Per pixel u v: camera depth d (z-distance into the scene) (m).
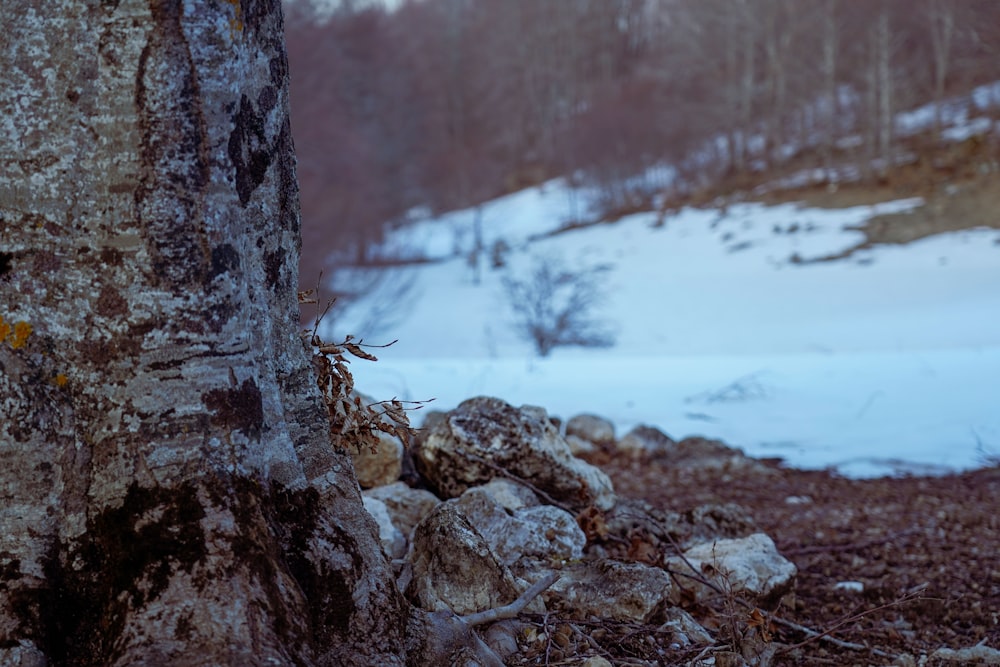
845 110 64.06
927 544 5.14
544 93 98.38
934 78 62.53
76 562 2.09
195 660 1.92
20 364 2.07
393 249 56.78
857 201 48.56
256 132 2.34
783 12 64.56
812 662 3.29
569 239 57.06
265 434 2.27
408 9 113.06
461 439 4.32
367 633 2.29
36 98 2.07
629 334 32.69
